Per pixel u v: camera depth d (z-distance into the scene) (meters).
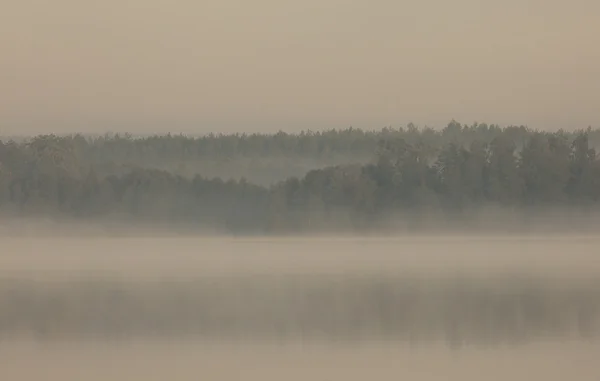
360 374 45.03
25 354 50.94
